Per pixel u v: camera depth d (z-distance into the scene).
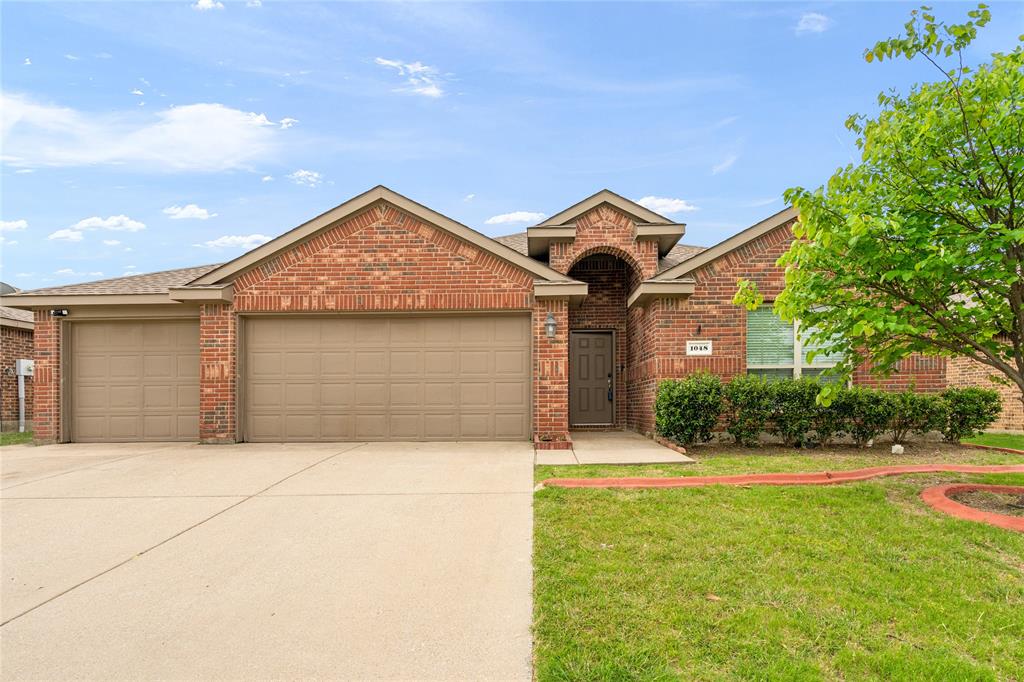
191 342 11.23
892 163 5.54
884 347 6.01
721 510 5.51
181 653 3.13
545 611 3.47
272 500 6.23
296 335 10.81
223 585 4.03
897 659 2.86
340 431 10.70
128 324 11.34
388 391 10.73
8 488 6.88
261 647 3.18
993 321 5.78
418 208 10.56
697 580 3.88
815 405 8.95
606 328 13.63
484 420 10.69
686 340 10.40
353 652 3.12
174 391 11.20
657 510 5.53
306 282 10.66
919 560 4.23
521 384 10.71
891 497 5.92
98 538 5.05
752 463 7.85
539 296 10.23
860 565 4.13
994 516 5.04
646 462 7.97
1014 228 5.16
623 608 3.50
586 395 13.64
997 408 9.37
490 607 3.62
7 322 14.71
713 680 2.73
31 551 4.74
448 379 10.73
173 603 3.75
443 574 4.16
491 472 7.52
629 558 4.32
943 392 9.70
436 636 3.27
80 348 11.37
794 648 3.02
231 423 10.48
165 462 8.48
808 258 5.52
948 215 5.36
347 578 4.12
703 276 10.45
